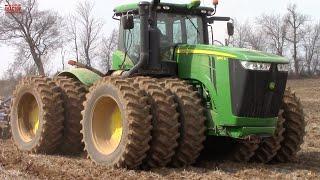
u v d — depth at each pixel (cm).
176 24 871
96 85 814
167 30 859
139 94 754
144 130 737
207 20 908
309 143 1139
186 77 827
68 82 947
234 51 765
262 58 754
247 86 743
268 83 756
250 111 750
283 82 774
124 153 743
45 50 3716
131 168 759
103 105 812
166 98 759
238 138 765
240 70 746
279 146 848
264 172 761
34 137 936
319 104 2589
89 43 3306
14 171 746
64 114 925
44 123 907
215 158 887
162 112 748
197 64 808
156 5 820
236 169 795
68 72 972
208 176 721
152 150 757
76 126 922
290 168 816
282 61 770
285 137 864
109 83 783
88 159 847
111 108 812
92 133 814
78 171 745
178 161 783
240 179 705
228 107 759
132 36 881
